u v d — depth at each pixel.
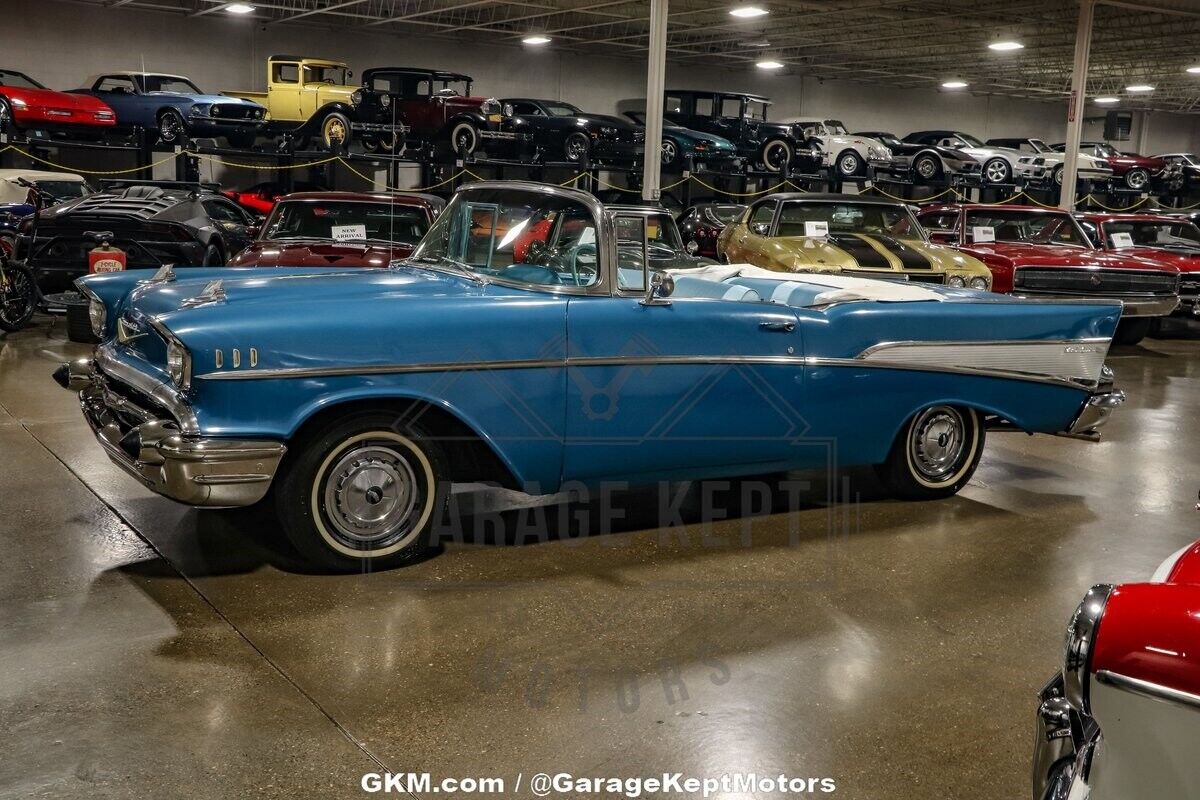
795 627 3.79
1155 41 24.17
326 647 3.51
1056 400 5.39
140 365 4.24
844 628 3.80
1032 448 6.94
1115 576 4.45
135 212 10.46
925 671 3.47
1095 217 13.27
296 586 4.04
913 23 22.83
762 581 4.25
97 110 17.81
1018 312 5.22
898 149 23.30
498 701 3.17
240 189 24.81
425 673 3.34
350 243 8.54
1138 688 1.64
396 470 4.18
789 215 10.27
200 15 23.66
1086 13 18.44
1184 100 36.38
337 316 3.95
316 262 8.21
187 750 2.84
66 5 22.36
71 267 10.49
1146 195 25.81
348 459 4.08
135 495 5.12
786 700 3.23
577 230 4.43
